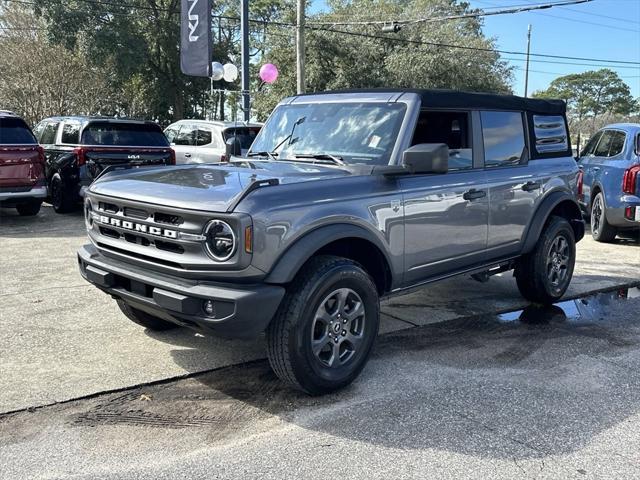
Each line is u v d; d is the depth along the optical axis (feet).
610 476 10.38
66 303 19.57
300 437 11.52
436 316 19.51
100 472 10.23
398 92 15.69
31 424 11.78
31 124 92.02
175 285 11.95
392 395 13.44
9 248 28.45
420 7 120.26
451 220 15.98
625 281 24.43
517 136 18.98
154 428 11.77
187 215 11.73
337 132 15.81
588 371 15.07
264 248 11.59
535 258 19.81
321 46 100.78
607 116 228.63
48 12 88.63
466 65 106.01
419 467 10.55
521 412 12.73
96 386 13.46
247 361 15.10
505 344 16.94
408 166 13.51
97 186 14.29
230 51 116.78
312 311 12.36
